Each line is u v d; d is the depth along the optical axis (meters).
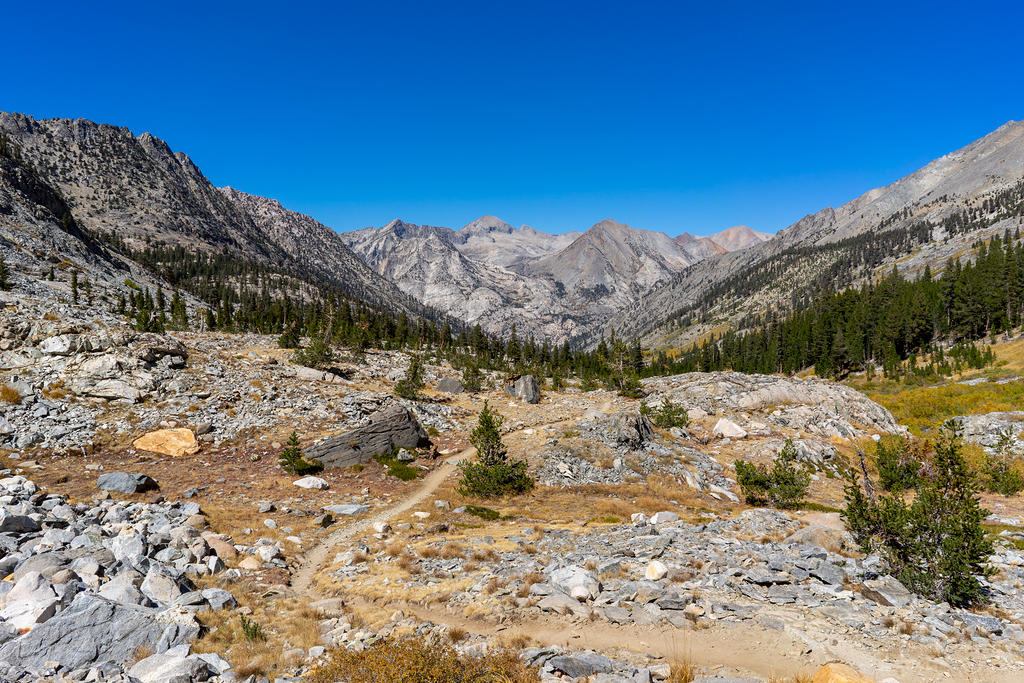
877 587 15.31
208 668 10.80
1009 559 19.69
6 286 81.12
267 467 35.53
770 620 13.45
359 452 39.09
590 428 47.25
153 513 23.11
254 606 15.36
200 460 35.03
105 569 15.24
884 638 12.40
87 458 32.56
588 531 25.89
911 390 81.25
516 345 129.50
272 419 43.88
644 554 20.12
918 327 119.19
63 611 12.11
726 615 13.98
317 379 58.59
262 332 118.94
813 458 46.75
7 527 17.27
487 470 35.28
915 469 33.44
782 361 154.62
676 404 59.94
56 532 17.25
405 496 33.81
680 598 14.70
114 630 11.77
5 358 41.00
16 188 145.00
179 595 14.70
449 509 31.39
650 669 10.95
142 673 10.41
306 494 31.69
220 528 23.14
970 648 11.88
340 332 94.19
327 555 21.98
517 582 17.17
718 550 20.28
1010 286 114.00
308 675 10.77
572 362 147.88
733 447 51.84
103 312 94.06
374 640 12.68
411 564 19.59
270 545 21.38
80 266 126.50
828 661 11.32
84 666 10.66
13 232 119.00
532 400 72.19
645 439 47.22
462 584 17.25
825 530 21.19
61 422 35.91
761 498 37.03
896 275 177.50
